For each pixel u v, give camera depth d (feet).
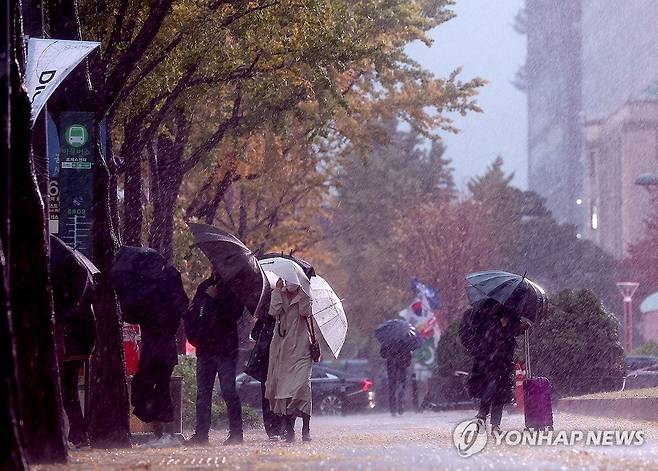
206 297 132.87
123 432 129.80
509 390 141.38
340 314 158.30
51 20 137.49
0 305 71.26
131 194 214.69
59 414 93.50
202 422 133.39
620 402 185.47
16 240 91.71
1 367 70.54
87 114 134.51
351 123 305.53
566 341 262.26
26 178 91.50
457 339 308.81
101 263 132.57
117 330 131.34
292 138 290.56
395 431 169.78
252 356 144.97
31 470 85.46
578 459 91.40
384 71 275.18
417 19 260.83
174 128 240.32
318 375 304.71
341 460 91.40
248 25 187.21
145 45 136.77
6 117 79.30
